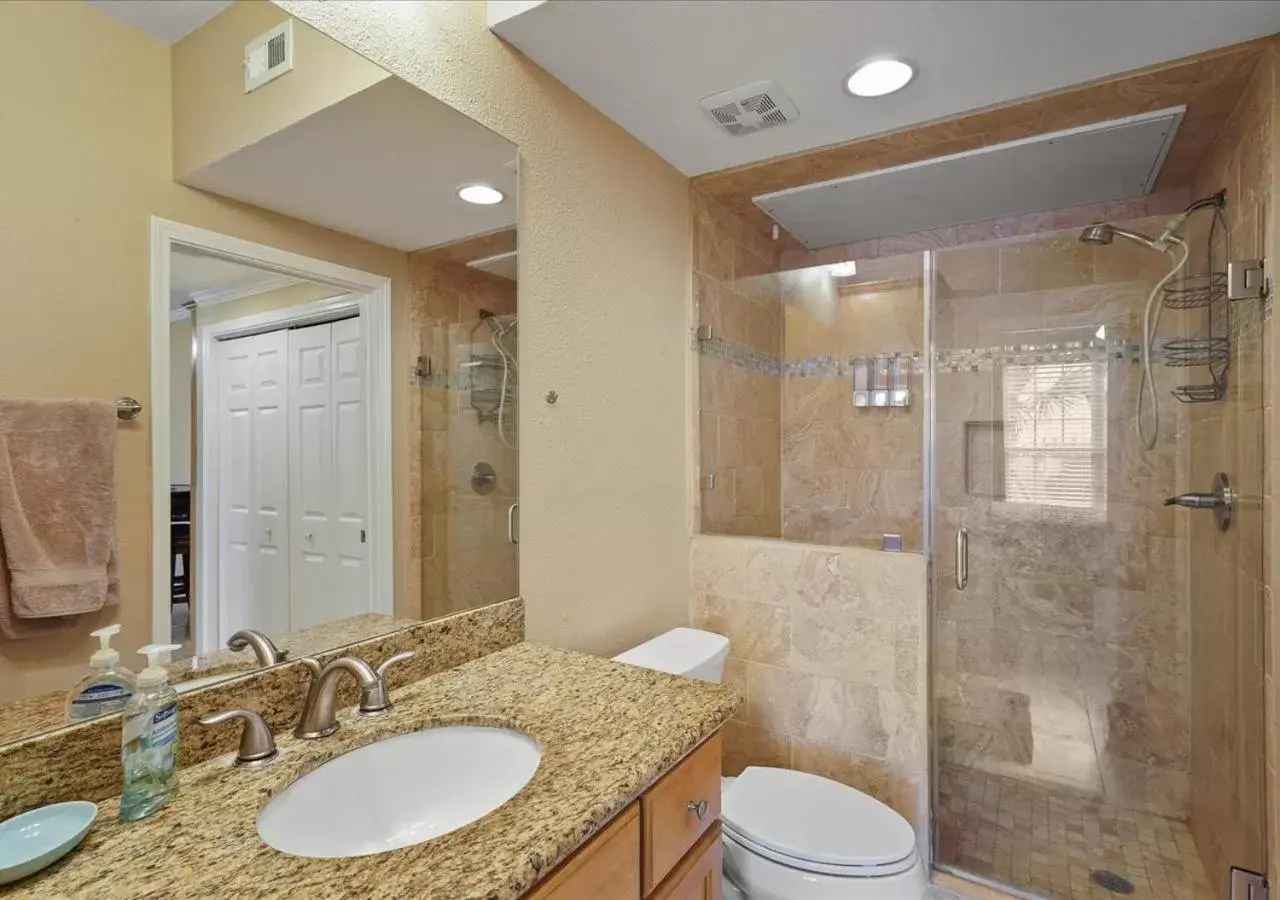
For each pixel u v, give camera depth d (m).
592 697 1.13
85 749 0.80
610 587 1.81
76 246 0.83
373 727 1.01
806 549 2.02
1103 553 2.30
